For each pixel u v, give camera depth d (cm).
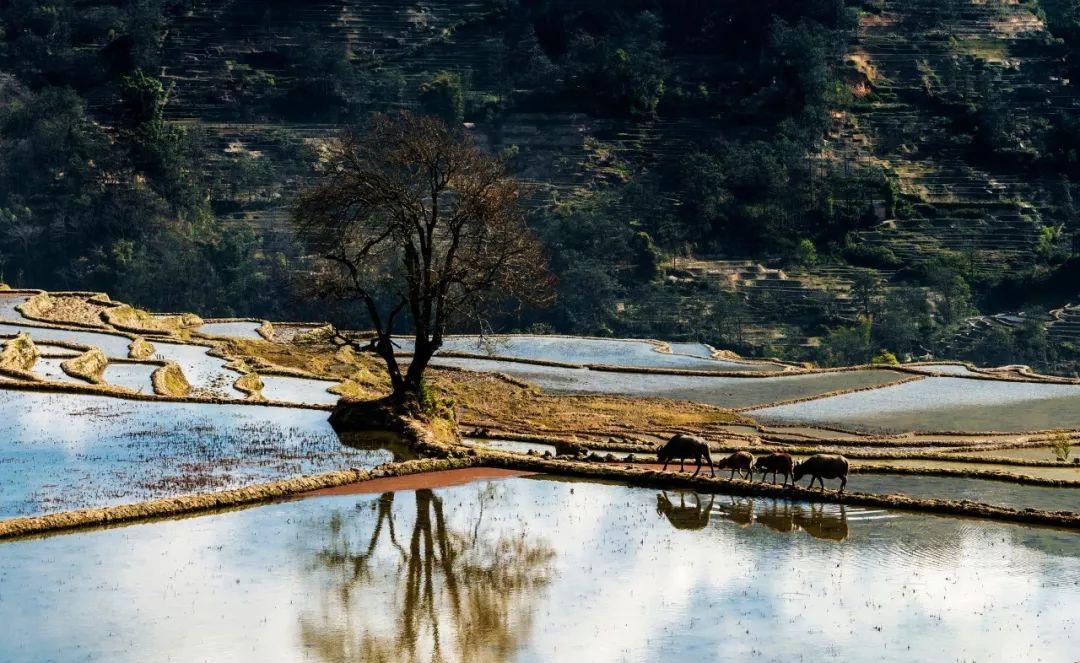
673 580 3394
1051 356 15575
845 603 3225
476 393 7538
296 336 9156
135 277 16375
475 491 4375
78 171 18738
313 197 5834
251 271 16988
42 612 3064
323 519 3938
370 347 5681
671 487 4506
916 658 2881
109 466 4494
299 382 7438
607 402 7500
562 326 16275
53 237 18050
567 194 19888
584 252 17575
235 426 5409
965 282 17475
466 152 5900
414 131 5903
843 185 19738
